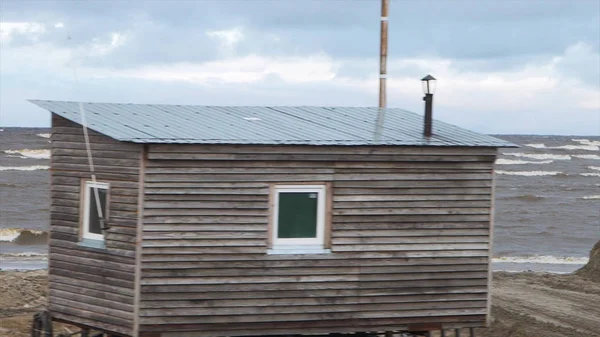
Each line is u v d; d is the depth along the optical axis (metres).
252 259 14.13
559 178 102.62
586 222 62.41
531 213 67.06
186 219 13.78
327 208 14.48
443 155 14.93
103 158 14.23
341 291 14.60
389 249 14.79
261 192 14.10
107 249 14.17
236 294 14.11
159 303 13.79
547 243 51.84
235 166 13.95
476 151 15.10
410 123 16.70
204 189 13.82
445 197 15.02
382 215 14.72
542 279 31.91
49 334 15.07
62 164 15.00
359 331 14.79
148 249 13.66
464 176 15.11
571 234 55.75
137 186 13.66
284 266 14.30
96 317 14.41
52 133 15.13
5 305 24.95
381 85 21.20
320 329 14.60
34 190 70.88
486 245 15.27
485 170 15.21
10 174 83.31
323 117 16.88
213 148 13.77
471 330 15.55
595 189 89.38
